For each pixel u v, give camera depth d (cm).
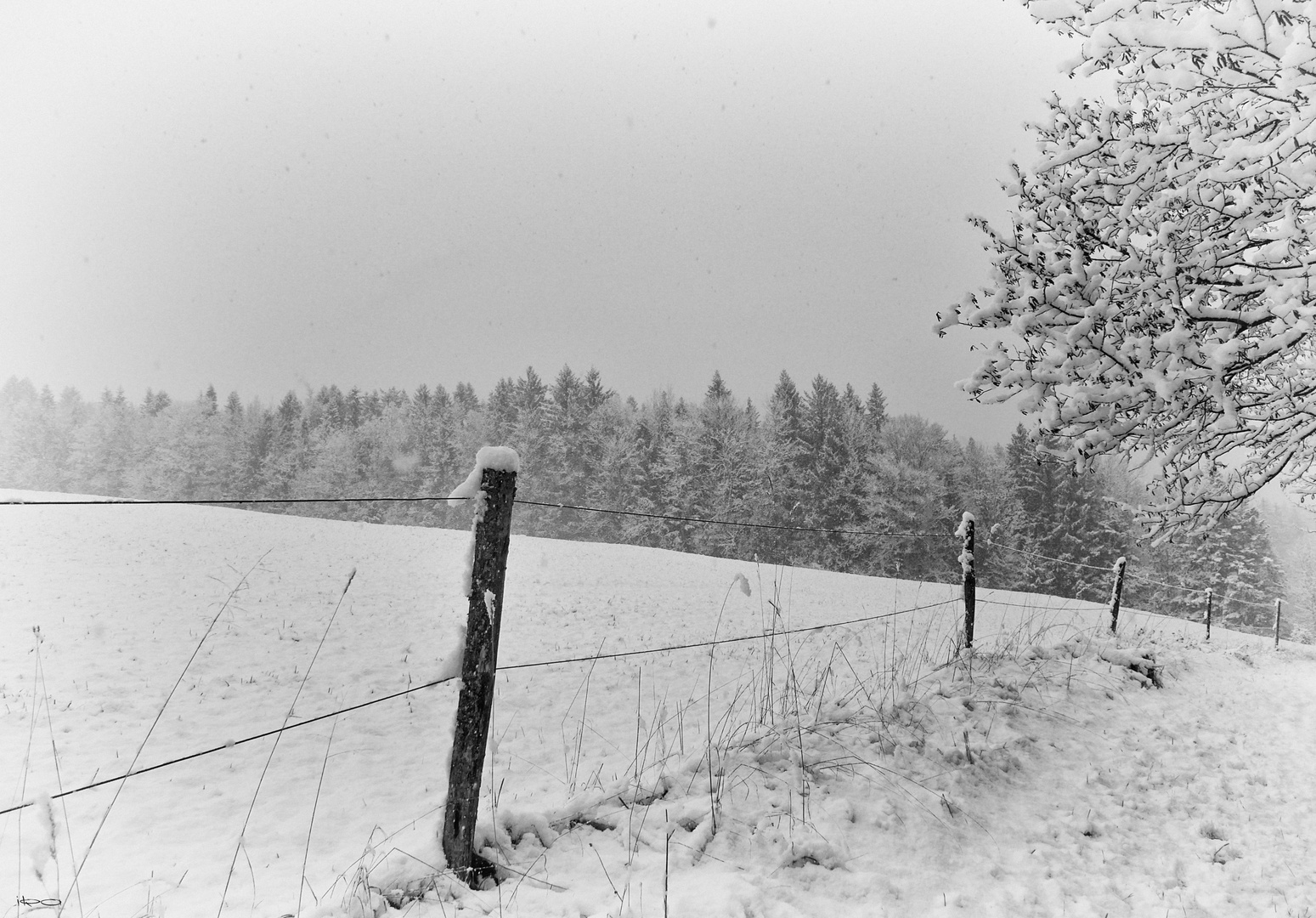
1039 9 457
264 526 2650
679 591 1920
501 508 356
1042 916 363
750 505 4794
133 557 1789
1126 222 463
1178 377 396
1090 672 796
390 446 6272
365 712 790
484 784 560
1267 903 392
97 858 440
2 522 2153
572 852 383
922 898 368
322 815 525
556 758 638
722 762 482
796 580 2370
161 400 8281
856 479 4812
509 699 847
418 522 5894
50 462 7325
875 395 5906
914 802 460
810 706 616
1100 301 421
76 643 1020
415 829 463
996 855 423
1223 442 438
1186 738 665
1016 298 446
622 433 5444
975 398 458
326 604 1402
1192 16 409
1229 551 4403
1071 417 428
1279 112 429
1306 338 411
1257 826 495
